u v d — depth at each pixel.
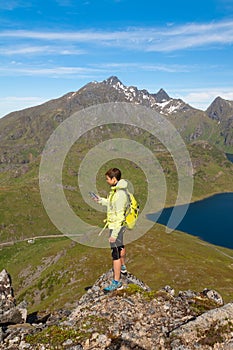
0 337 11.50
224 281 117.88
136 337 10.45
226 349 9.97
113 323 11.16
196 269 127.88
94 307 12.33
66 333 11.03
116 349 10.05
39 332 11.66
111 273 15.55
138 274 124.56
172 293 14.67
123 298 12.52
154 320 11.33
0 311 14.16
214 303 13.23
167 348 10.03
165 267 129.75
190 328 10.55
